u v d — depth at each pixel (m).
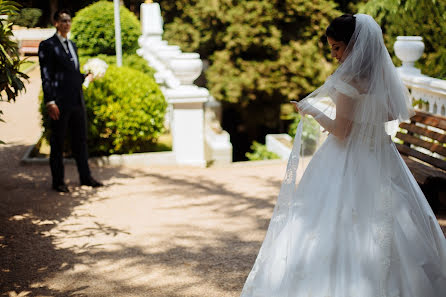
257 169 7.19
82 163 5.83
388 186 2.59
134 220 4.78
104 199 5.45
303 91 13.83
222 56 13.59
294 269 2.61
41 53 5.28
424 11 7.75
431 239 2.66
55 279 3.50
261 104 14.68
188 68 7.02
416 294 2.48
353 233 2.55
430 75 8.08
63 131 5.54
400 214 2.60
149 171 6.80
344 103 2.60
